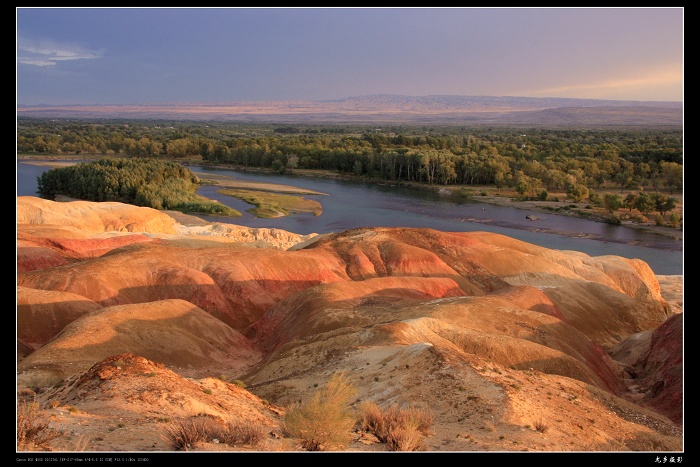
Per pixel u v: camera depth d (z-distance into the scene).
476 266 62.97
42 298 40.41
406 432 14.69
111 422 13.68
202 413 15.63
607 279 64.56
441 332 32.62
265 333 44.91
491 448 15.20
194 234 85.62
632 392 35.91
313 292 45.09
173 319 38.91
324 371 26.48
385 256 61.69
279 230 87.50
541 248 68.56
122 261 50.97
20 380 26.16
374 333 30.97
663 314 60.12
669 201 96.50
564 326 39.91
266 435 13.71
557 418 19.20
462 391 20.38
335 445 13.36
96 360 30.78
